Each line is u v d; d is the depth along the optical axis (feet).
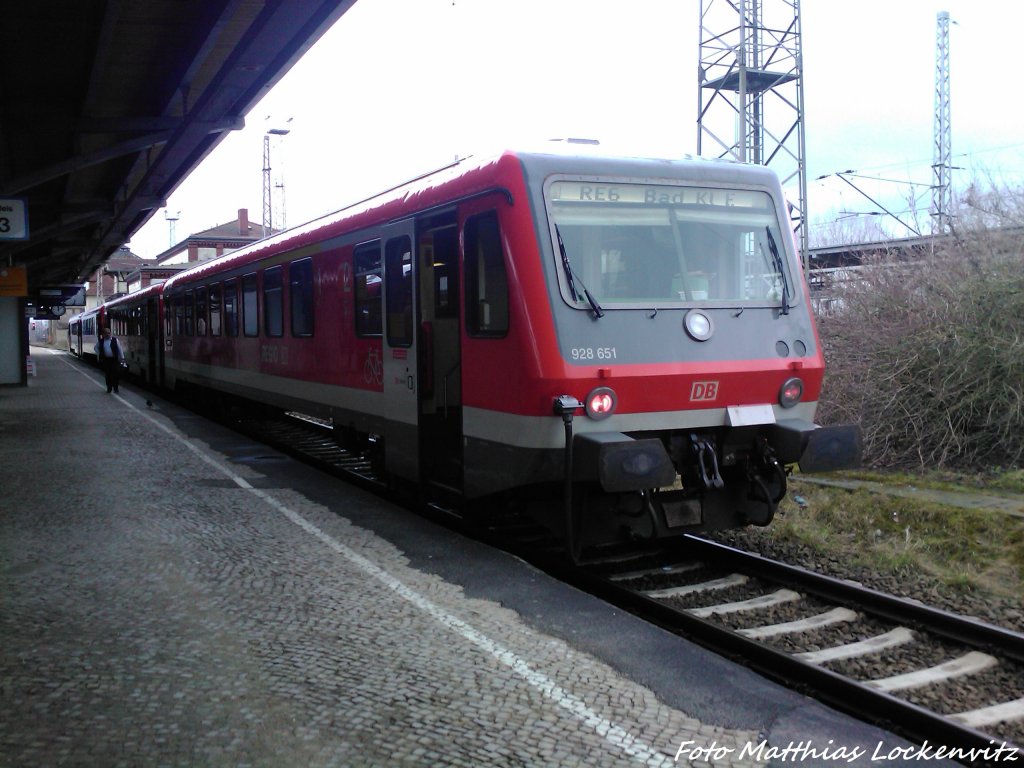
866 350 35.96
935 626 17.51
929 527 24.68
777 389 21.80
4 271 83.10
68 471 34.27
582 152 20.80
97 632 16.21
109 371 77.92
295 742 12.00
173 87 46.55
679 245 21.25
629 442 18.92
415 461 25.80
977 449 32.07
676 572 22.06
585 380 19.36
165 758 11.54
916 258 37.11
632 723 12.67
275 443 42.93
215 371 52.08
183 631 16.30
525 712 12.98
